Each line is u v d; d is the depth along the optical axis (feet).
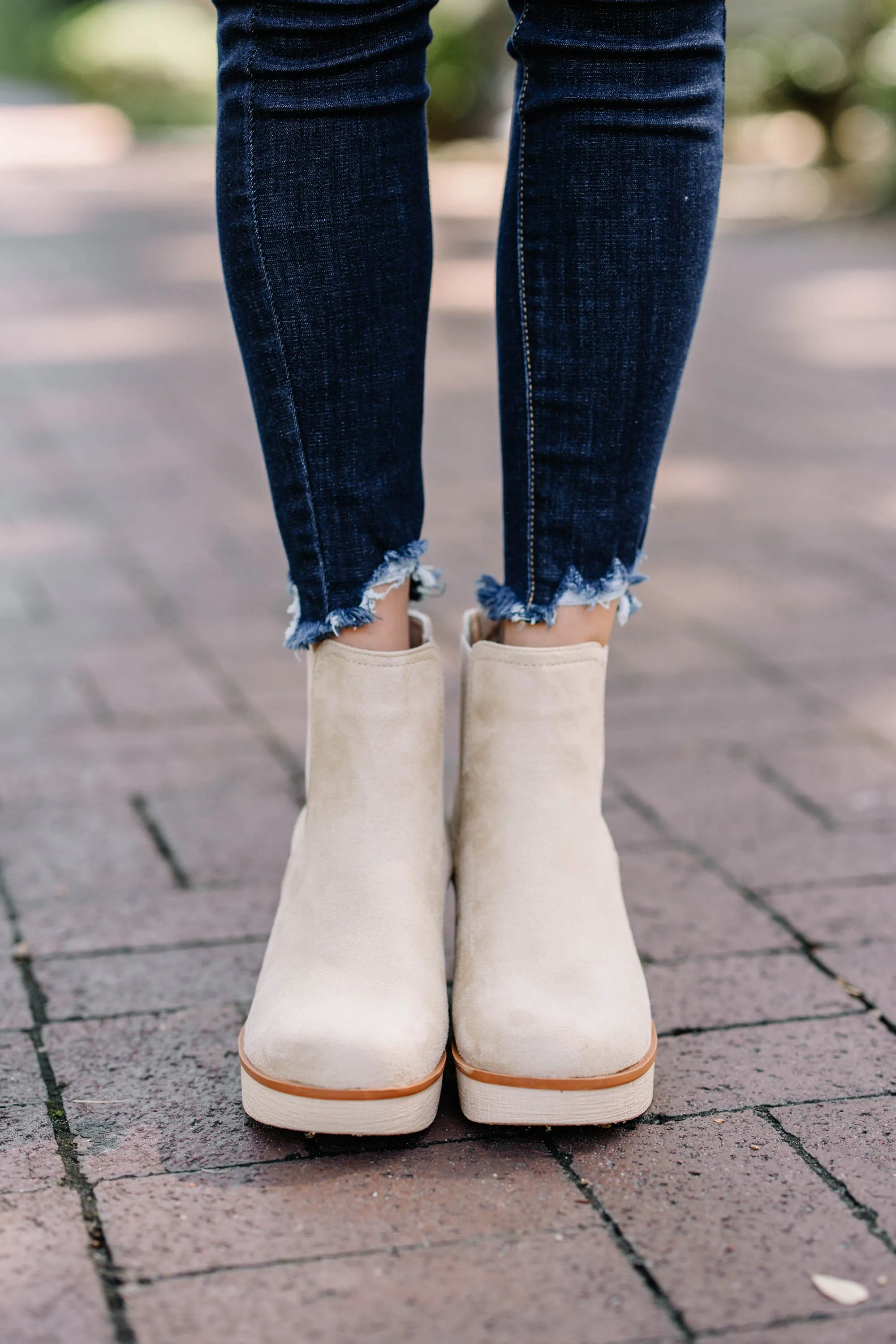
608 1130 3.20
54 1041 3.61
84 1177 3.00
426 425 12.66
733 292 20.57
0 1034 3.65
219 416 12.83
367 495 3.13
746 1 39.27
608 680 6.86
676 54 2.98
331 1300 2.60
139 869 4.72
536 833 3.25
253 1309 2.58
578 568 3.22
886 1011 3.82
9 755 5.75
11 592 8.03
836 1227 2.85
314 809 3.29
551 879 3.23
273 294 3.00
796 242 26.04
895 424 12.89
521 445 3.18
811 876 4.74
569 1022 3.08
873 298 19.98
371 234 3.00
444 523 9.56
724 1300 2.63
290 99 2.93
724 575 8.62
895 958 4.14
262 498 10.23
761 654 7.24
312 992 3.12
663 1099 3.35
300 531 3.15
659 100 2.97
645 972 4.02
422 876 3.24
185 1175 3.00
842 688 6.75
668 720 6.33
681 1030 3.70
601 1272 2.70
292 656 7.06
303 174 2.95
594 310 3.05
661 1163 3.07
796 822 5.21
